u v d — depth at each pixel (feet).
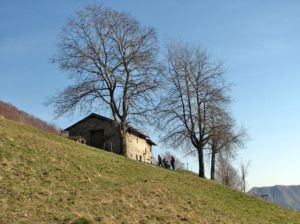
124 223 90.58
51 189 100.99
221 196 152.15
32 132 148.77
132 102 225.35
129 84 226.38
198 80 236.02
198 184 159.63
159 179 144.87
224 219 118.42
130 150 260.21
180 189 138.51
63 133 256.52
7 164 107.24
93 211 93.04
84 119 254.47
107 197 105.60
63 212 87.66
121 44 228.43
